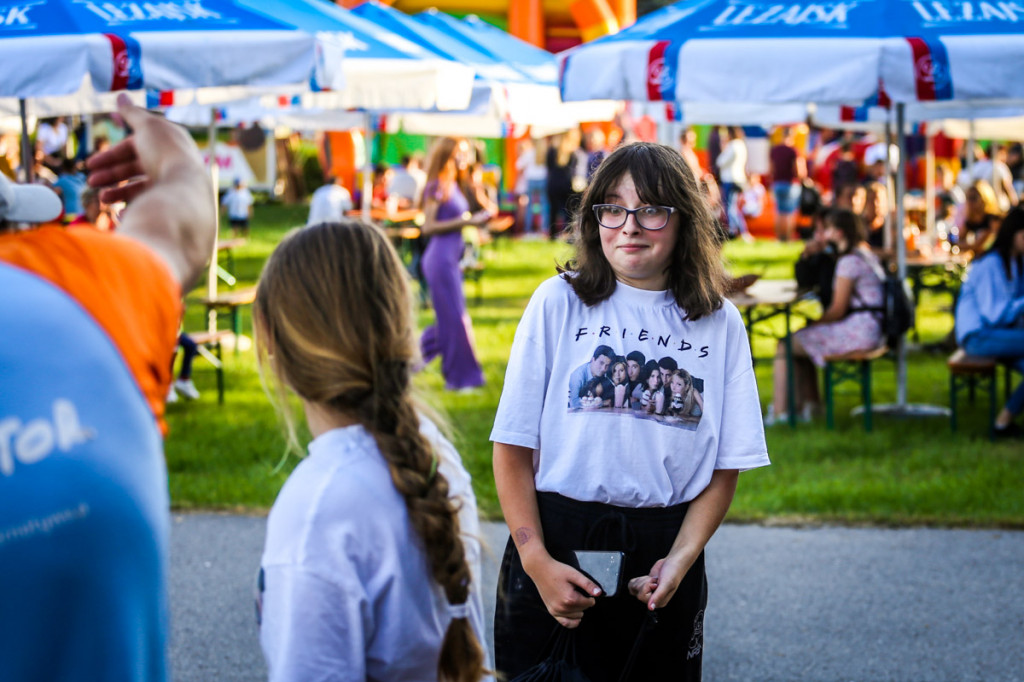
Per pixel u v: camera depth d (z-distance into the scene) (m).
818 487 5.82
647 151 2.34
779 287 8.09
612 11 20.31
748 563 4.87
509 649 2.42
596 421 2.32
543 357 2.36
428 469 1.54
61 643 0.94
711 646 4.05
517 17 20.02
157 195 1.27
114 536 0.98
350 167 19.14
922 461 6.38
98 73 5.16
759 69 5.80
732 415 2.38
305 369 1.53
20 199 1.51
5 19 5.52
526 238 19.58
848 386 8.73
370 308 1.56
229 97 7.75
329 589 1.43
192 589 4.59
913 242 13.37
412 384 1.65
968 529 5.29
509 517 2.34
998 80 5.68
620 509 2.33
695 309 2.35
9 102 8.23
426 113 10.90
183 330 11.01
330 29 7.62
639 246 2.30
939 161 18.70
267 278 1.58
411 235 12.50
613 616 2.32
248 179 23.91
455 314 8.27
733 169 18.52
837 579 4.68
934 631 4.16
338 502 1.47
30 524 0.91
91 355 1.01
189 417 7.57
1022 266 6.98
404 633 1.48
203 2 6.03
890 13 6.15
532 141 19.97
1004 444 6.80
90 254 1.11
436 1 20.69
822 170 20.25
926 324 11.55
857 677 3.80
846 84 5.70
